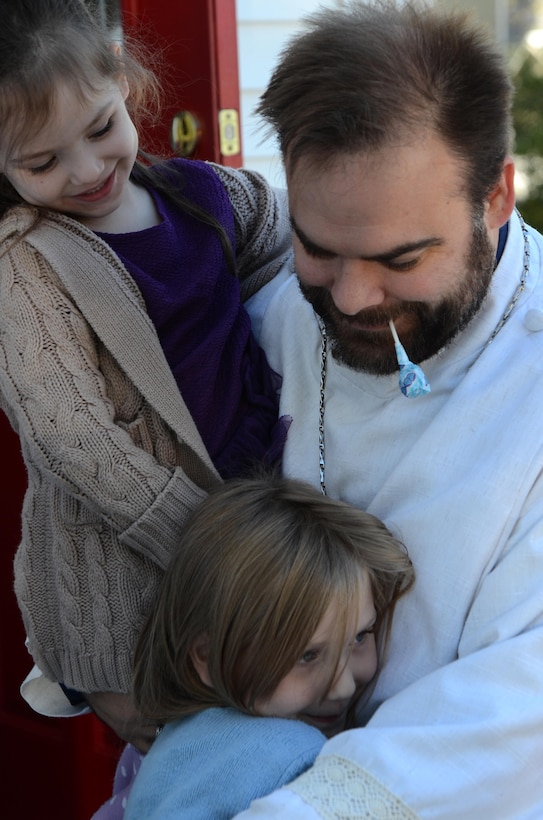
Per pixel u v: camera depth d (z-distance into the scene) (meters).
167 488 1.26
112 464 1.24
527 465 1.12
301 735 1.13
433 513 1.17
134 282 1.33
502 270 1.23
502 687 1.04
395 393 1.25
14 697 2.41
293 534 1.16
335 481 1.30
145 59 1.72
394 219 1.03
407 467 1.20
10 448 2.29
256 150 2.37
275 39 2.34
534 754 1.02
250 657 1.14
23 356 1.26
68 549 1.34
